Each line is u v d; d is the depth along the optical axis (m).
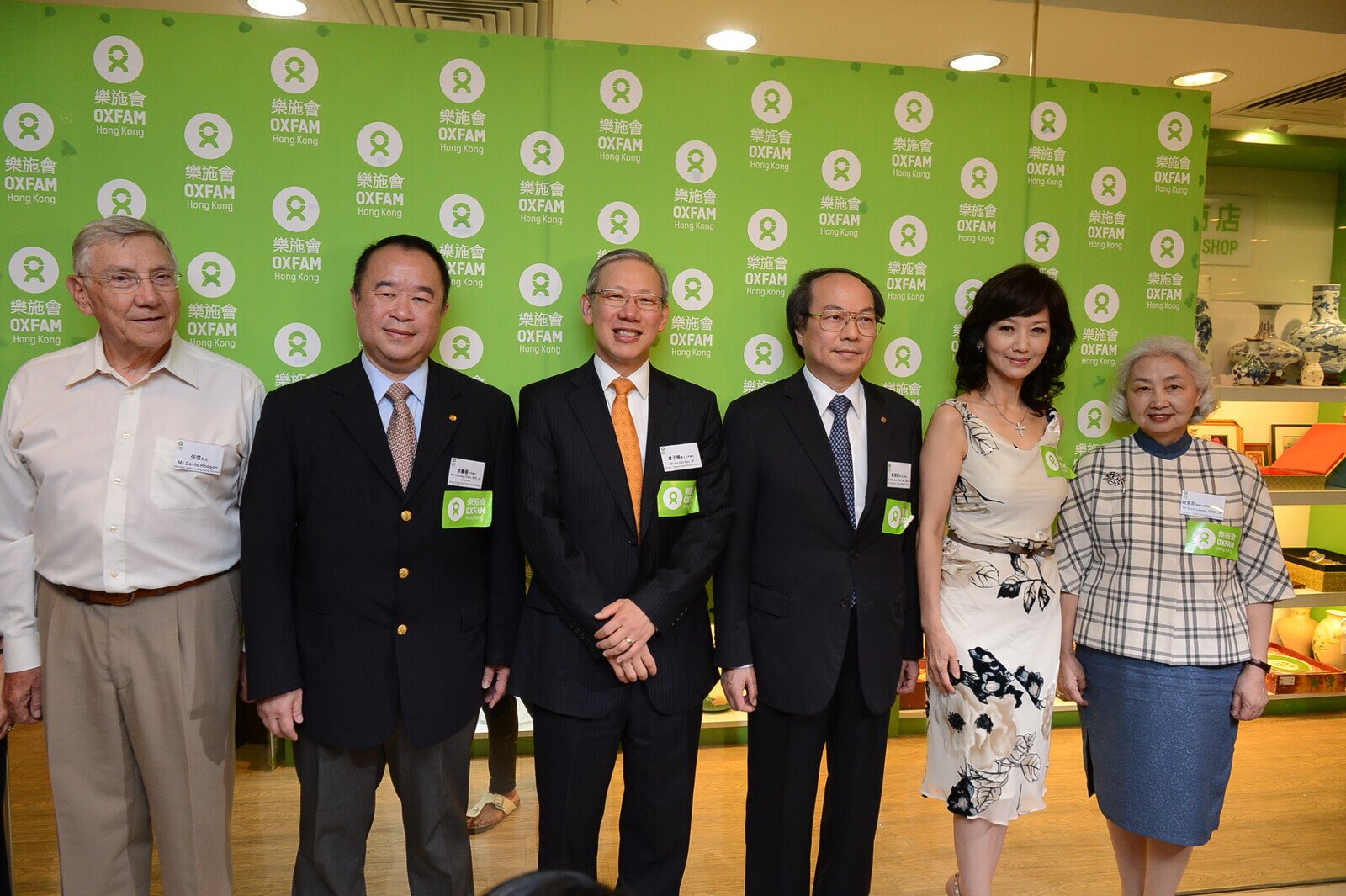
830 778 2.14
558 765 1.93
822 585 2.01
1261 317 3.57
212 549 1.92
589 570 1.88
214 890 1.97
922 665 2.74
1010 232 2.49
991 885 2.37
